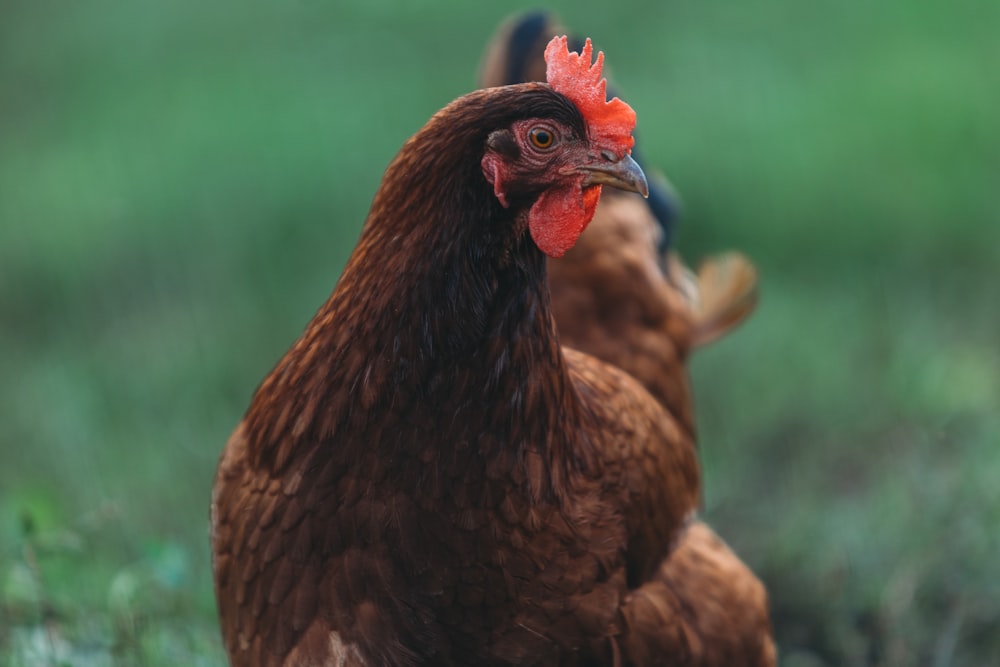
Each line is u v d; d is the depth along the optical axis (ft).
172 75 61.52
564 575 16.35
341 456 15.40
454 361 15.14
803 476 30.86
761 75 52.54
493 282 15.21
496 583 15.93
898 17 58.80
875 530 27.96
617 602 16.99
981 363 35.60
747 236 44.11
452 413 15.25
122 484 30.73
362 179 48.06
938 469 29.63
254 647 16.49
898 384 34.22
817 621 26.68
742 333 37.86
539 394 15.74
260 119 53.01
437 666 16.31
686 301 25.43
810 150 47.11
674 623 17.85
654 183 27.86
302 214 46.88
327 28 62.39
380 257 15.11
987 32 56.85
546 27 26.68
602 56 15.99
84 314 43.96
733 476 30.96
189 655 22.29
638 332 23.16
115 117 58.03
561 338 22.74
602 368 19.17
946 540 26.71
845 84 51.62
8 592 23.40
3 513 28.99
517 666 16.53
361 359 15.20
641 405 19.06
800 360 36.06
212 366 38.04
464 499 15.48
